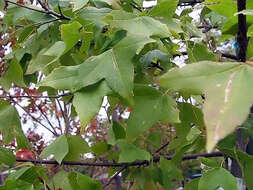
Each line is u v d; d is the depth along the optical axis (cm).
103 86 68
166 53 95
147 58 93
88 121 66
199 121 90
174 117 74
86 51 84
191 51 91
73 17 96
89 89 68
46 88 114
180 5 149
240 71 41
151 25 75
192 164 282
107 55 70
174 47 98
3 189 79
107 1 86
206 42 121
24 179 90
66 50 77
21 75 97
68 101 113
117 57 69
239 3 76
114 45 74
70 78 70
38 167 90
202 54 94
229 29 87
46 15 106
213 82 41
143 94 75
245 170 86
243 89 38
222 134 34
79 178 90
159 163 110
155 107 74
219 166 83
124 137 107
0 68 112
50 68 99
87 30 82
